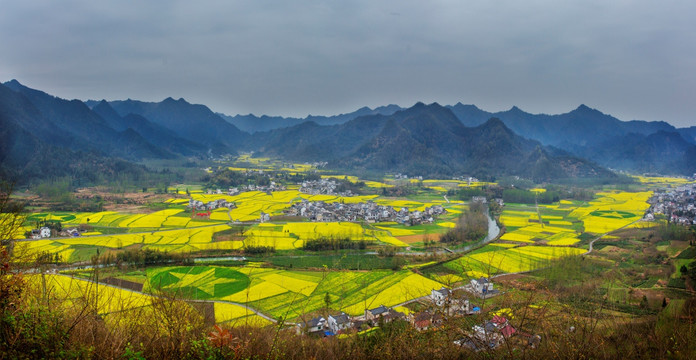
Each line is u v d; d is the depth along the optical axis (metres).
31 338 15.33
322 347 22.86
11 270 18.11
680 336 20.25
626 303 52.19
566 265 77.81
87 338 17.30
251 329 23.38
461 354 19.80
